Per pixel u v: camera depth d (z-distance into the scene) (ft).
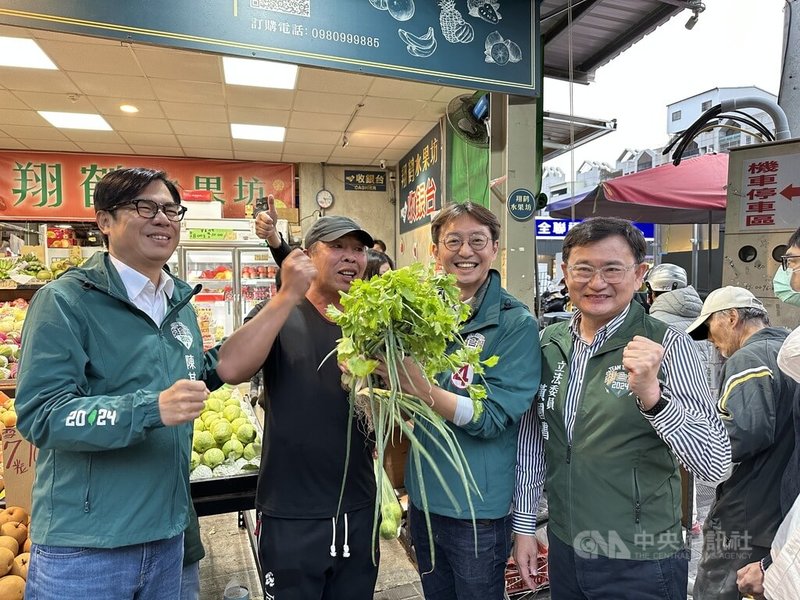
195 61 12.92
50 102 15.57
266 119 17.24
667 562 3.90
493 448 4.58
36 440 3.45
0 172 20.30
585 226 4.17
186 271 17.54
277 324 4.42
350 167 23.49
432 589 4.97
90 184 21.07
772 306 7.82
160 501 3.94
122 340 3.91
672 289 10.87
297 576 4.63
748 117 11.37
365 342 3.46
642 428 3.90
